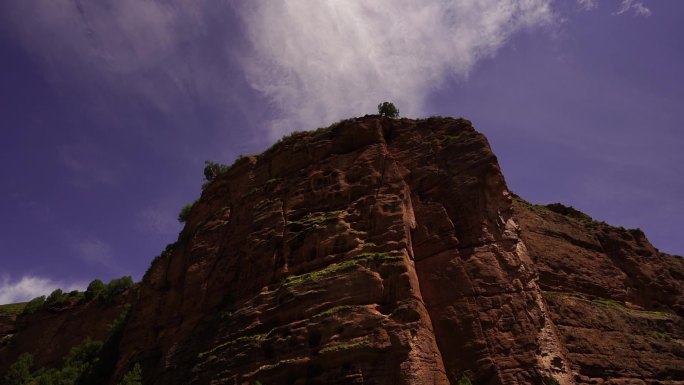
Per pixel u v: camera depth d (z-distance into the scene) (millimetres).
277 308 35125
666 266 53594
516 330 32688
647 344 41156
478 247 36188
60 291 82375
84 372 51375
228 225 46406
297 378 30844
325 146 45219
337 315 32219
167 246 52844
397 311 31703
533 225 49719
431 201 39250
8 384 64312
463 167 39875
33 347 73500
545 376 30812
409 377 28625
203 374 34156
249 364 32781
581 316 40781
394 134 44781
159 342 42781
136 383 38938
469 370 31641
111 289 75750
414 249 37406
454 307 33938
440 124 44125
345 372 29844
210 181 56125
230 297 40062
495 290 34250
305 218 40938
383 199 39031
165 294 47000
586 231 53656
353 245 37031
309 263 37656
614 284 48438
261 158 49688
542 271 45125
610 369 37781
